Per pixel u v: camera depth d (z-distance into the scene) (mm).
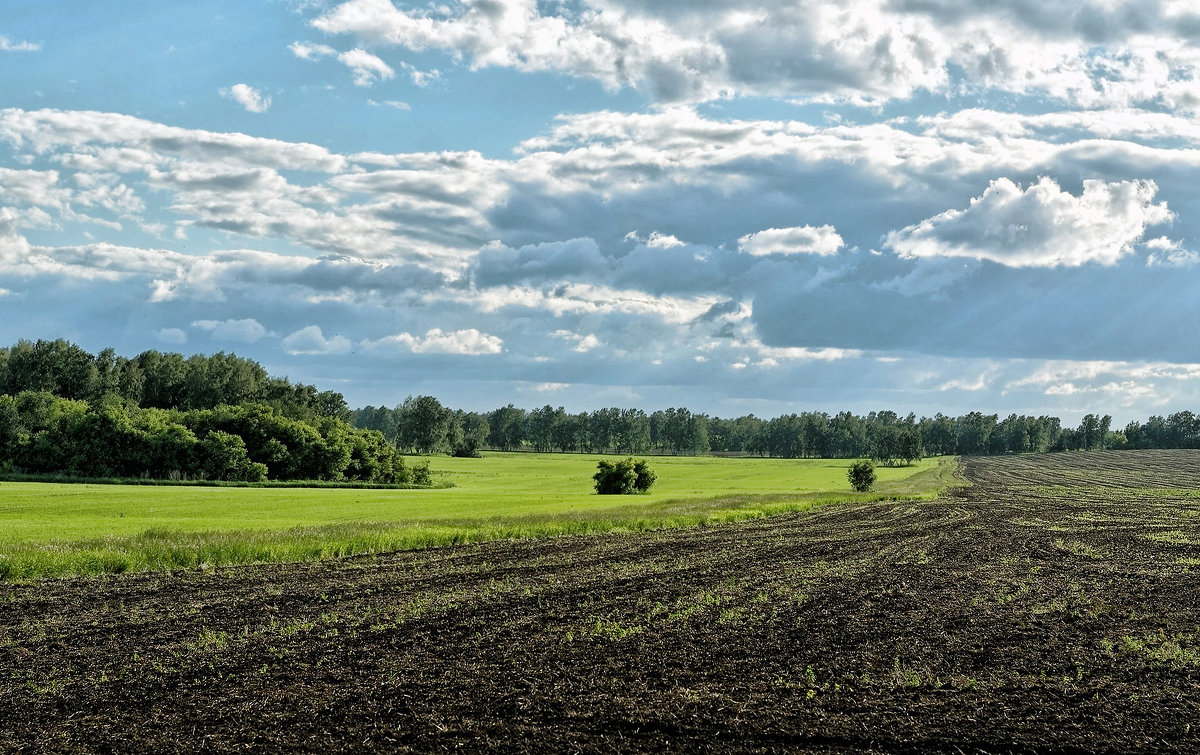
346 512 53219
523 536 41938
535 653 18562
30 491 71812
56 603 24031
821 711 14953
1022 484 111875
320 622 21609
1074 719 14703
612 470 87375
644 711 14836
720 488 98125
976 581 28984
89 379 147875
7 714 14664
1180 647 19688
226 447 99250
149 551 31562
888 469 179750
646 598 25125
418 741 13461
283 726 14070
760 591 26578
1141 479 127375
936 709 15133
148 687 16109
